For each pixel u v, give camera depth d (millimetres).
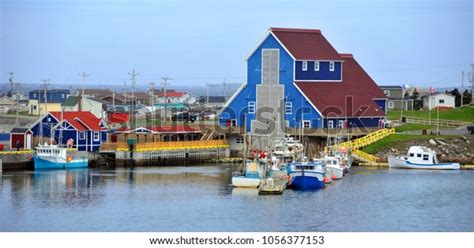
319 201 97812
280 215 89438
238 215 89250
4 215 88562
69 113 137000
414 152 130250
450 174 123688
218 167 132750
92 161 132000
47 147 125500
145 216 88438
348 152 130500
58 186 107562
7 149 133375
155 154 135375
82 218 87312
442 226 85500
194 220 86625
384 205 95875
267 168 109688
